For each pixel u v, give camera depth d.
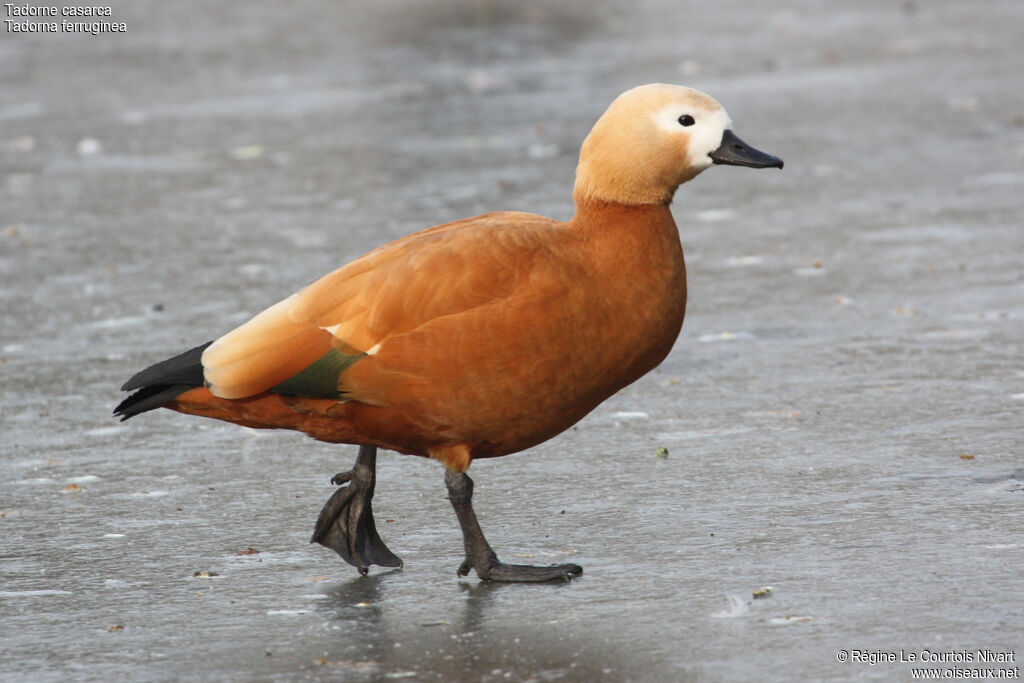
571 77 28.70
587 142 8.80
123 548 9.22
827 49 31.00
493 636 7.70
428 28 37.00
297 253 17.50
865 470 10.05
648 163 8.59
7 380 13.20
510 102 26.56
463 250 8.38
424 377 8.27
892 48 30.78
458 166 21.84
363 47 34.28
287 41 35.81
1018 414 11.07
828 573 8.25
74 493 10.30
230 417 8.73
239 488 10.35
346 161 22.67
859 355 12.92
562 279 8.35
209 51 34.81
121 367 13.46
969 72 27.38
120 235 18.89
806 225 18.05
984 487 9.54
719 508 9.50
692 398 12.05
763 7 38.38
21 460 11.08
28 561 9.02
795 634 7.45
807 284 15.45
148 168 22.98
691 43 32.53
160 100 28.84
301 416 8.58
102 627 7.99
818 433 10.95
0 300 16.03
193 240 18.45
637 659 7.27
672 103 8.64
